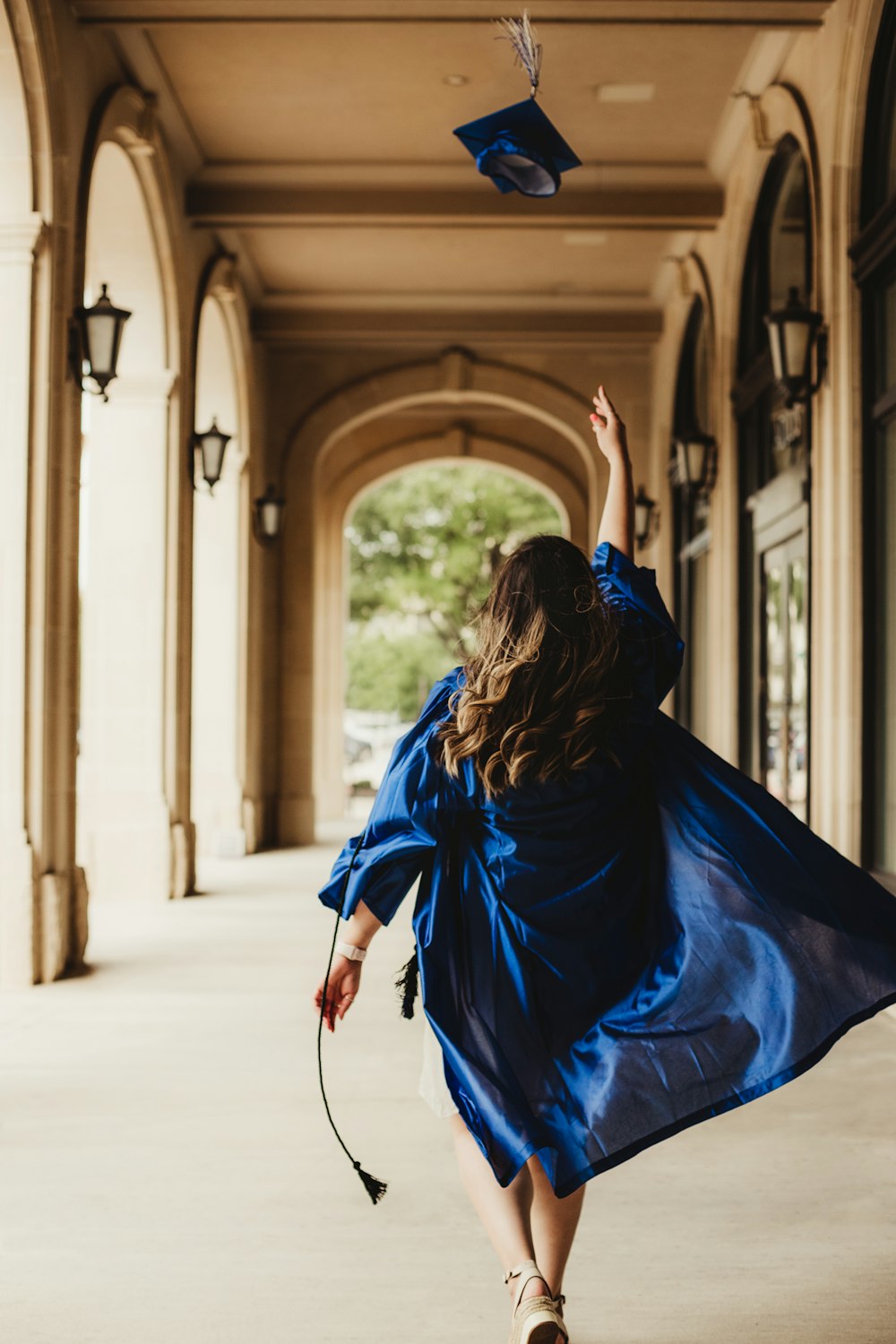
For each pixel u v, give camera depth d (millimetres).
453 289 13297
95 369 6949
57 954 6391
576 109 9281
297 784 14469
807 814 7648
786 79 8266
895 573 6746
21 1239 3016
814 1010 2062
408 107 9250
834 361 7152
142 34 8148
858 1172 3514
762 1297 2678
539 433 17172
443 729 2135
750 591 10141
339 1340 2471
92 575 9633
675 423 12992
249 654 13250
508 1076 2041
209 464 10219
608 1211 3211
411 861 2160
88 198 7312
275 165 10070
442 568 29766
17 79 6395
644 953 2168
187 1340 2469
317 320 13719
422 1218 3152
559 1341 1997
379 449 17453
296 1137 3809
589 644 2094
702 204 10289
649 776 2256
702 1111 2031
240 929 7902
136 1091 4309
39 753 6395
